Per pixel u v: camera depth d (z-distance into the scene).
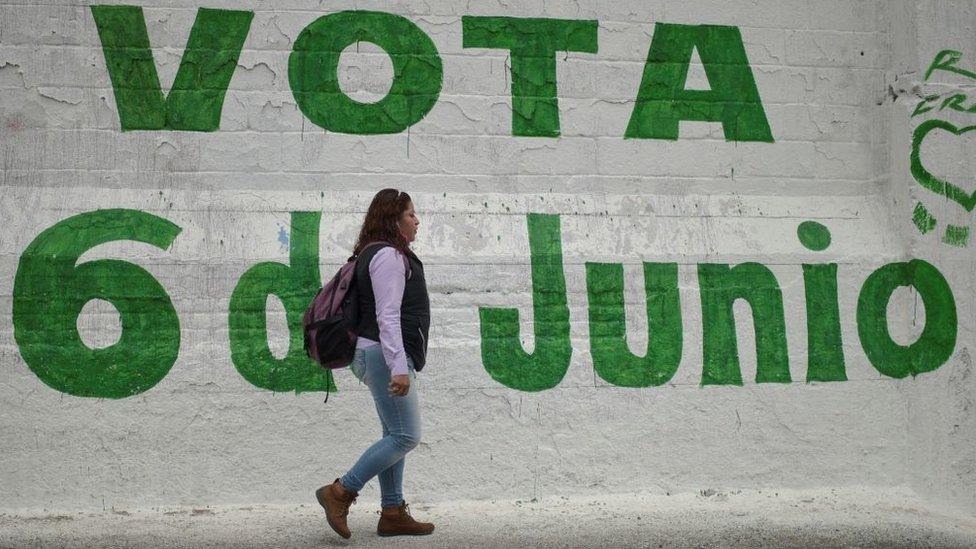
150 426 5.06
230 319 5.23
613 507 5.12
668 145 5.85
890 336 5.70
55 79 5.39
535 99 5.76
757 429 5.52
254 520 4.74
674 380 5.49
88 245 5.21
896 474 5.57
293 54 5.58
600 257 5.58
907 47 5.88
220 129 5.48
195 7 5.53
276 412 5.16
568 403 5.38
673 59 5.91
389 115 5.62
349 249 5.39
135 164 5.41
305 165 5.53
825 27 6.05
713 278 5.65
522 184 5.70
